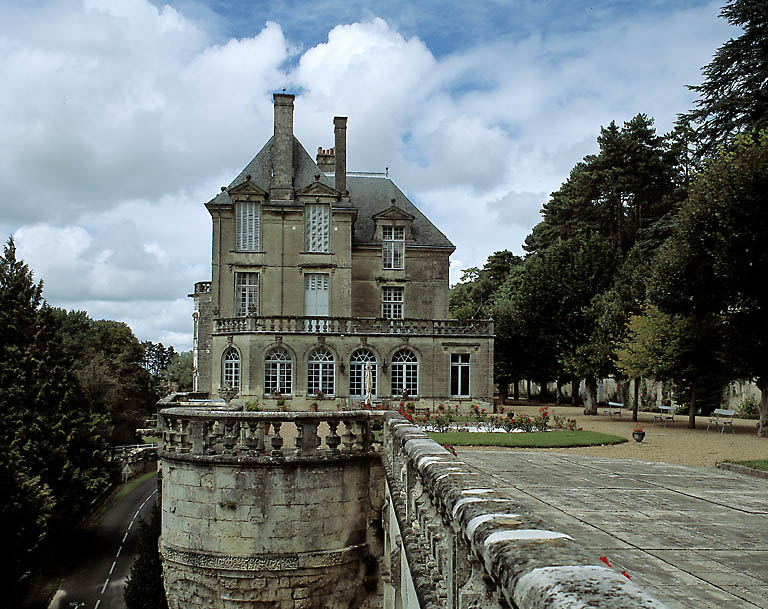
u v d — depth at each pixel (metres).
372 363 39.44
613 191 58.34
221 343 39.94
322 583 14.45
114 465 34.84
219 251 42.78
